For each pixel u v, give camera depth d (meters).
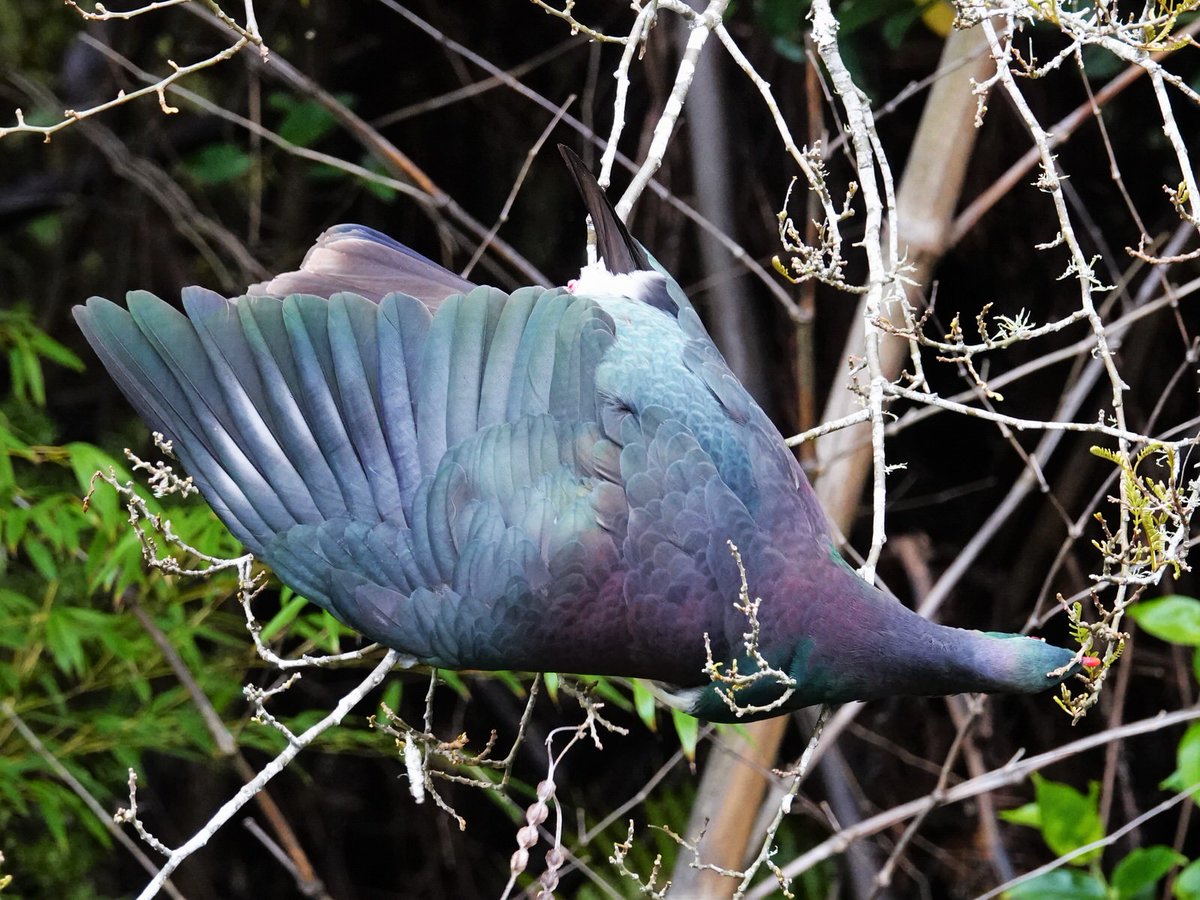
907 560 11.04
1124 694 10.91
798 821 11.66
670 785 12.25
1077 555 11.03
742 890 5.58
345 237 6.48
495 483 5.85
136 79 12.80
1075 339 10.92
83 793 8.71
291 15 12.31
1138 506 5.32
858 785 11.65
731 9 10.68
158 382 5.73
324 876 13.76
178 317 5.78
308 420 5.86
